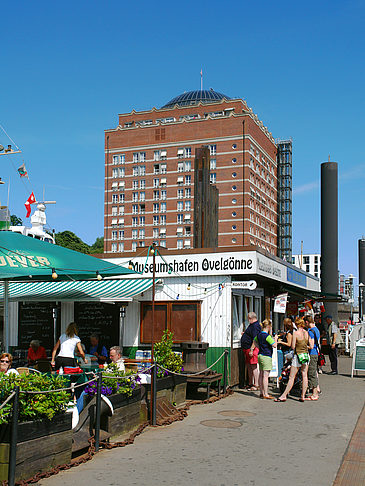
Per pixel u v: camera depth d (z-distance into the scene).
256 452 7.89
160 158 120.56
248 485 6.36
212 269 14.37
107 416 8.61
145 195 121.62
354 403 12.42
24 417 6.41
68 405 7.38
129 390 9.06
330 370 20.05
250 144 113.69
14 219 74.81
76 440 7.66
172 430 9.39
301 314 25.39
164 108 125.56
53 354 11.77
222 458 7.54
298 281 20.88
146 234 120.81
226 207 112.69
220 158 114.19
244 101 120.19
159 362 11.29
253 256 14.07
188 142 118.25
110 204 124.38
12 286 14.75
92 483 6.37
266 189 124.44
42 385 6.74
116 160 124.75
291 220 133.88
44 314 15.76
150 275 15.05
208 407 11.80
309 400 12.82
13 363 13.68
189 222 117.50
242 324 15.50
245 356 14.44
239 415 10.83
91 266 10.00
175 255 14.78
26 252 9.64
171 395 11.45
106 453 7.79
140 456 7.63
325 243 31.78
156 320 14.80
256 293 16.56
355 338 26.56
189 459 7.48
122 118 127.62
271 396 13.36
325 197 32.06
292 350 13.49
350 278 53.91
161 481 6.48
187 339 14.45
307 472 6.91
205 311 14.40
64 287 14.28
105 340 15.12
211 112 121.06
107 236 123.94
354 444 8.44
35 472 6.48
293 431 9.34
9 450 6.07
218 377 13.00
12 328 16.03
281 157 134.38
